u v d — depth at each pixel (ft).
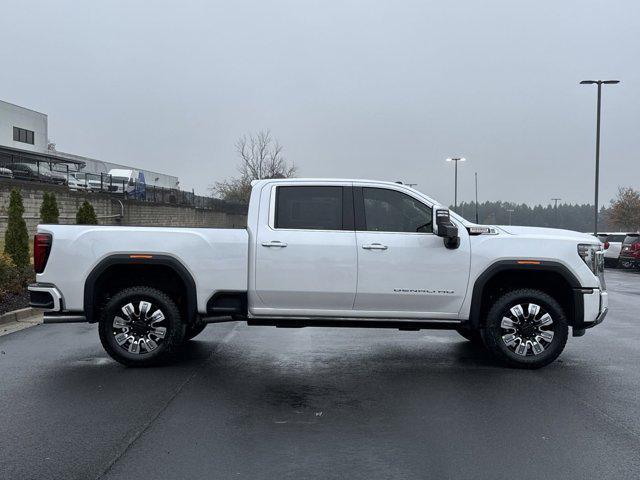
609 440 15.46
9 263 44.73
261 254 22.43
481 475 13.29
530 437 15.66
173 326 22.67
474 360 24.54
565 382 21.04
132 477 13.15
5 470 13.48
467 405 18.39
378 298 22.57
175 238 22.57
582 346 27.68
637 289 59.21
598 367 23.35
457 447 14.94
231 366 23.25
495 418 17.16
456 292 22.52
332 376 21.85
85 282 22.44
